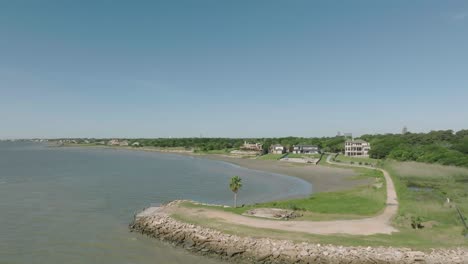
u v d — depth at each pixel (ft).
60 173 414.82
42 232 164.96
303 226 157.69
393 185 283.18
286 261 127.54
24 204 226.38
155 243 151.33
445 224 158.92
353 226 157.17
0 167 487.20
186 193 280.51
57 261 129.39
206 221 168.86
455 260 121.49
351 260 124.26
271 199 257.14
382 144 615.98
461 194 233.55
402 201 210.59
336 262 124.16
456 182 301.22
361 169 440.04
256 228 155.43
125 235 162.61
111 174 409.69
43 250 140.77
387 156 536.01
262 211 184.55
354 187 303.27
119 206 224.94
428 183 295.48
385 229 152.15
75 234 162.81
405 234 144.87
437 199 213.25
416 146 567.18
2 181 338.54
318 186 322.34
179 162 603.67
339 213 184.03
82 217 194.90
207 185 326.65
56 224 179.22
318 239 139.03
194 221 169.58
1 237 156.04
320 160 585.22
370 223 162.20
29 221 183.83
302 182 349.82
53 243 149.48
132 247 145.89
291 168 482.69
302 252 130.21
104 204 230.48
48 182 334.24
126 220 189.57
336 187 312.91
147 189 297.53
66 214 201.05
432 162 433.07
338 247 131.03
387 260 122.93
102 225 179.01
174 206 204.33
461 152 470.80
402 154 496.64
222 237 148.05
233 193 283.79
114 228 173.88
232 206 220.84
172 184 330.13
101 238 157.48
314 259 126.62
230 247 140.15
